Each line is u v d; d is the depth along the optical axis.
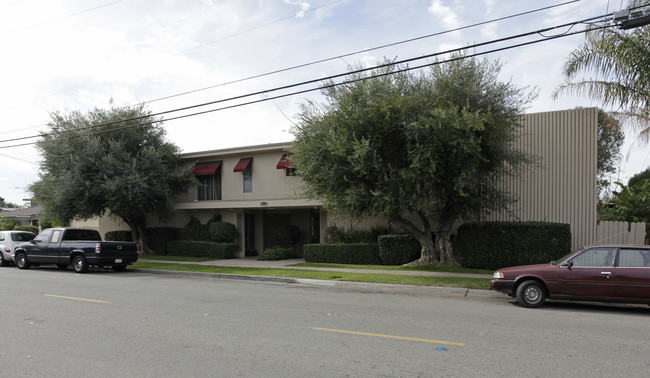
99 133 22.59
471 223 16.50
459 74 14.14
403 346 6.25
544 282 9.62
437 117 13.29
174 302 10.06
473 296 11.48
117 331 7.13
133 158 22.20
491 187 16.70
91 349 6.08
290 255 22.23
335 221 20.98
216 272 16.45
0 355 5.82
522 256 15.49
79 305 9.59
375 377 4.96
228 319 8.11
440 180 14.57
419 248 17.83
